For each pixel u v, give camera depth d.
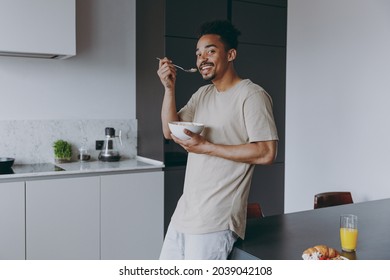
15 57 3.17
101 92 3.52
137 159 3.56
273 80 3.74
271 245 1.58
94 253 2.96
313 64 3.47
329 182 3.34
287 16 3.75
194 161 1.60
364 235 1.75
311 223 1.93
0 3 2.71
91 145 3.47
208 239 1.49
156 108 3.29
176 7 3.19
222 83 1.59
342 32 3.18
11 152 3.18
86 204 2.91
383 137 2.89
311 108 3.50
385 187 2.89
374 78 2.94
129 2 3.59
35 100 3.26
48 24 2.87
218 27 1.54
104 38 3.51
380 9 2.88
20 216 2.69
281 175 3.81
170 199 3.25
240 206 1.54
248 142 1.59
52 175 2.81
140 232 3.12
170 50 3.19
